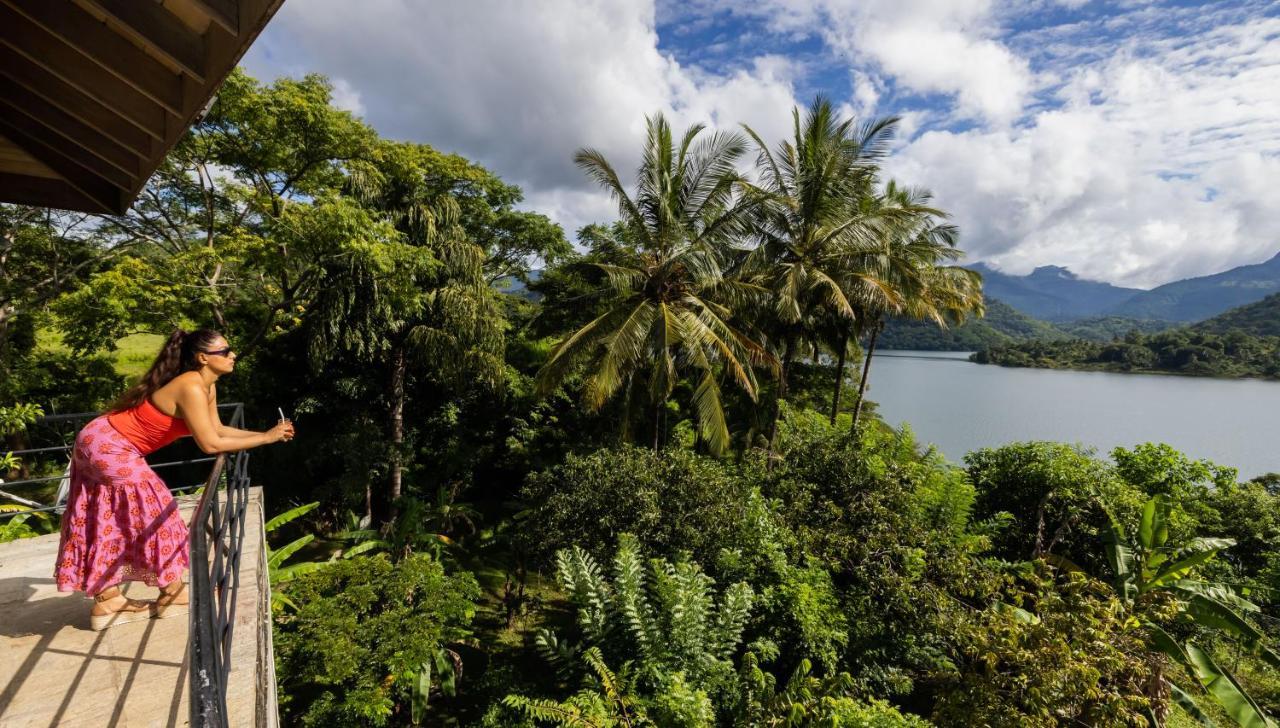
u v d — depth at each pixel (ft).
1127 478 53.16
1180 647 28.73
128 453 9.20
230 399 50.65
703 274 44.57
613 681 24.47
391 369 53.88
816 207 51.16
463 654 39.60
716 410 45.78
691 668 25.93
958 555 34.06
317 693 31.22
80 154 12.86
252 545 13.10
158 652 9.27
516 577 51.47
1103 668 23.61
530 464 62.90
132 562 9.50
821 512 37.65
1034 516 44.32
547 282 68.95
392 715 31.96
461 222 67.00
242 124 45.65
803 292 53.98
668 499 35.04
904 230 58.23
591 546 33.47
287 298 47.96
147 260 46.60
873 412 99.60
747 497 37.50
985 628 25.71
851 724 22.15
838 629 29.63
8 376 47.70
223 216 58.08
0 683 8.24
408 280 46.52
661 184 46.06
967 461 53.01
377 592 30.48
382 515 59.00
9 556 12.57
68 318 38.47
